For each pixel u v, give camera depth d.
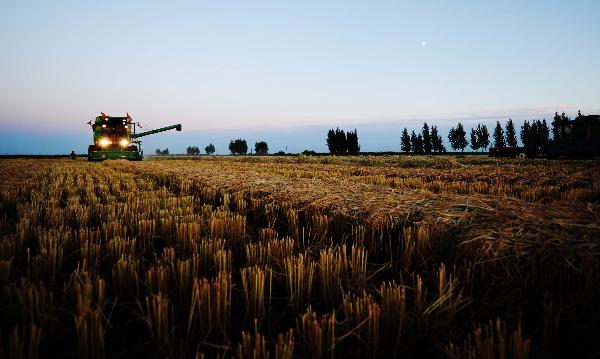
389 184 9.62
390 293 2.02
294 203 5.30
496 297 2.37
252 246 3.07
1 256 2.92
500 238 2.71
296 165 23.00
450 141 97.06
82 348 1.77
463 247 2.84
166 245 3.75
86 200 6.78
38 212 5.06
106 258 3.05
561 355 1.84
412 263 3.08
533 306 2.25
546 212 3.18
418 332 1.99
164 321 1.88
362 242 3.42
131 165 19.80
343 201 4.87
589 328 1.96
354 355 1.87
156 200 6.11
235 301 2.48
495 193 7.34
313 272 2.60
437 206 3.97
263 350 1.65
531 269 2.40
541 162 20.56
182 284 2.42
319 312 2.33
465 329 2.08
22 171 15.47
